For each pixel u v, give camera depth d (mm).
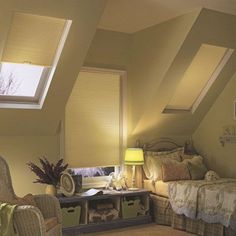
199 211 4508
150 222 5195
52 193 4445
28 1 3322
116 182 5191
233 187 4395
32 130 4680
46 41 3873
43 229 3154
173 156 5637
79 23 3658
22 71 4211
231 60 5246
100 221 4773
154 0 4137
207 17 4469
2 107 4223
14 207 3160
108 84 5367
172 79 5051
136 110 5461
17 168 4625
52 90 4238
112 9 4426
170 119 5688
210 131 5895
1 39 3600
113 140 5398
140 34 5391
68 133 5004
